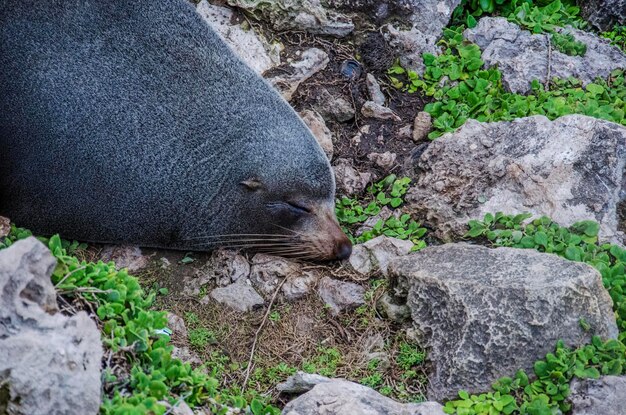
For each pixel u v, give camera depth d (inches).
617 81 770.8
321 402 513.7
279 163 649.6
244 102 654.5
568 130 669.9
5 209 644.7
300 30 797.2
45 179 635.5
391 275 601.9
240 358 588.7
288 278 634.8
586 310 546.9
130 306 521.3
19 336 408.8
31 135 627.8
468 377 541.6
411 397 558.9
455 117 747.4
